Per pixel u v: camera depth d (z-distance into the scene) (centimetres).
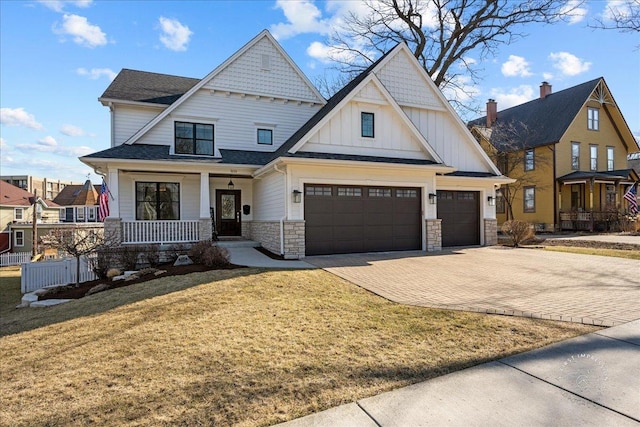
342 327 475
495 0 1922
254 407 292
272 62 1606
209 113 1499
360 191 1230
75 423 282
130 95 1535
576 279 777
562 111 2603
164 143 1420
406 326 474
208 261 921
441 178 1438
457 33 2086
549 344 404
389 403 290
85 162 1154
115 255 1073
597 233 2233
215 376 348
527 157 2695
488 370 344
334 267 921
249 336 450
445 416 268
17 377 376
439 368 351
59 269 1132
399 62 1488
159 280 795
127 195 1397
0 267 2436
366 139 1252
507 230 1568
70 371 380
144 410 295
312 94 1678
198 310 564
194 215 1493
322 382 329
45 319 619
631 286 703
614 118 2752
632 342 405
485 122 3098
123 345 443
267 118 1596
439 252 1260
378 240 1253
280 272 830
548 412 271
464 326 467
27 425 283
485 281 757
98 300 704
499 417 265
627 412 268
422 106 1512
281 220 1109
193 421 276
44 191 5647
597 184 2672
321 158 1121
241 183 1591
